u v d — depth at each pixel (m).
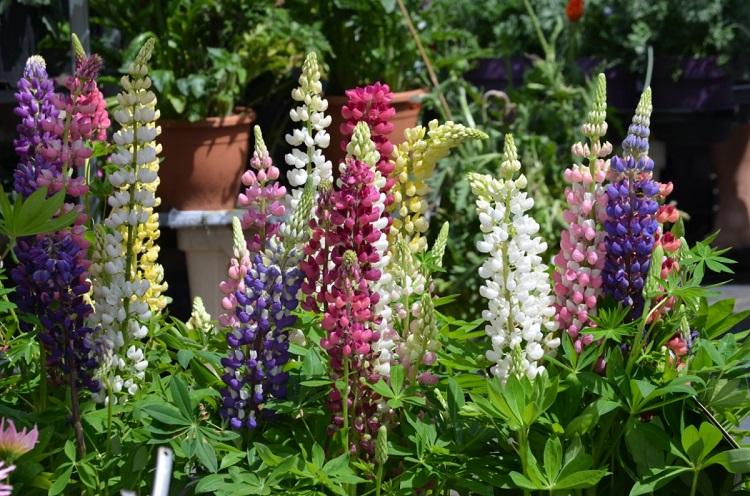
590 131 1.73
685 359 1.77
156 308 2.08
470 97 5.30
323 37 4.45
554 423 1.61
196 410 1.68
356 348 1.61
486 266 1.67
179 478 1.62
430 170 1.97
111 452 1.63
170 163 4.12
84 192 1.81
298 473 1.54
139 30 4.31
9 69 3.78
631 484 1.70
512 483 1.60
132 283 1.72
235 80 4.24
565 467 1.54
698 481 1.70
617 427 1.69
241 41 4.36
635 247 1.68
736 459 1.56
